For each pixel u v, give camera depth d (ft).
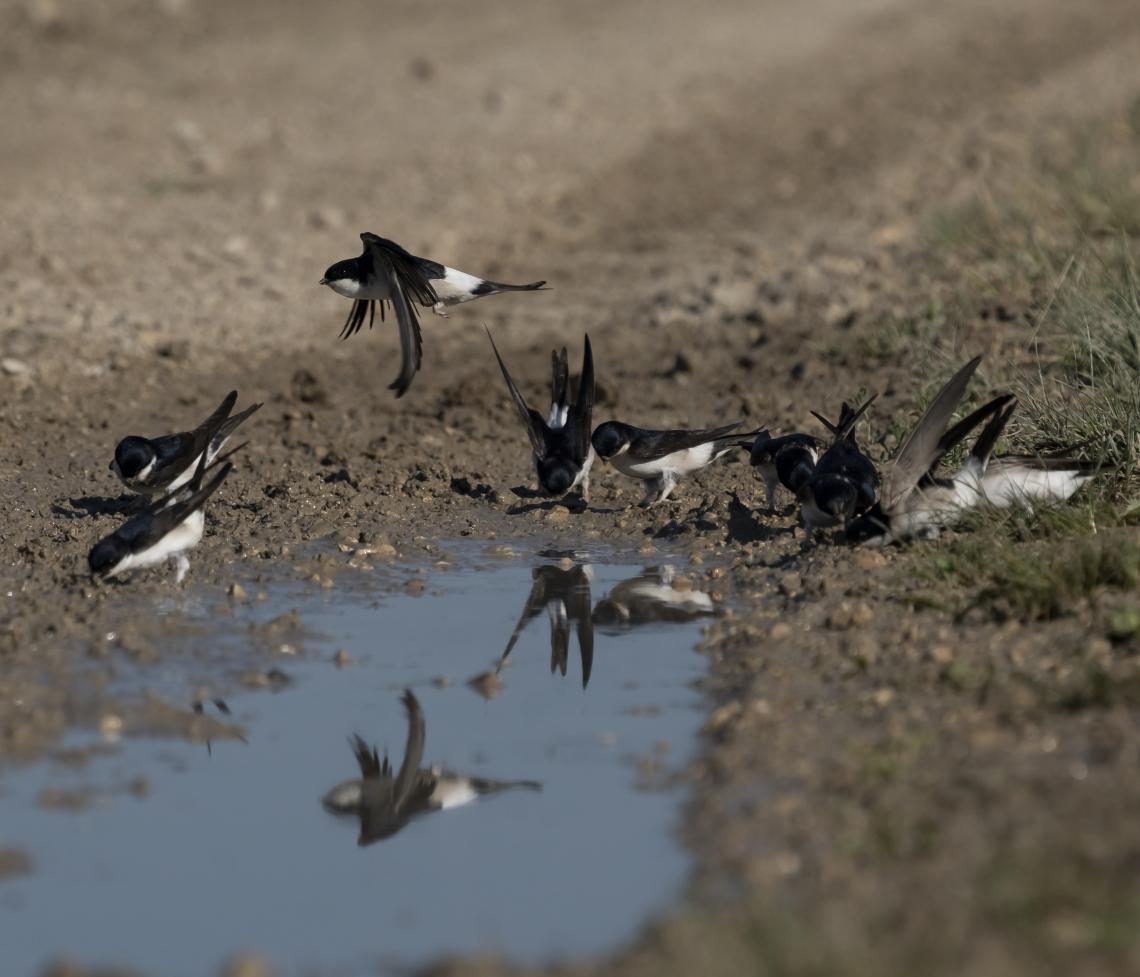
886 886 22.85
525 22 159.63
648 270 80.84
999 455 44.14
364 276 40.96
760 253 81.15
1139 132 96.12
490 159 106.63
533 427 47.88
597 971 21.56
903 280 71.82
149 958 22.71
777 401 57.93
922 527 39.58
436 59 138.92
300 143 108.06
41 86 120.26
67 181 93.97
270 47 140.67
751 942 21.35
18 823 27.04
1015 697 29.37
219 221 88.02
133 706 32.24
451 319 74.33
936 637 33.01
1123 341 51.93
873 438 52.75
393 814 27.48
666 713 31.58
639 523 46.65
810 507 41.39
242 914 23.97
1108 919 21.26
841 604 35.60
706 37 155.74
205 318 71.77
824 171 101.96
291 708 32.50
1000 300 65.41
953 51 147.54
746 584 39.99
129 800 28.02
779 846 24.61
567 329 71.67
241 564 42.14
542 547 44.55
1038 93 120.06
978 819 24.66
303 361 67.26
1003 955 20.61
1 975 22.26
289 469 52.03
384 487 49.96
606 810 27.09
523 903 23.99
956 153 100.48
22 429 56.08
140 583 39.99
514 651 35.94
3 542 42.98
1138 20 157.69
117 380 62.69
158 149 103.71
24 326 67.26
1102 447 44.21
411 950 22.80
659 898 23.80
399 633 37.24
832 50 150.61
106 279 75.82
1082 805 24.77
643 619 37.99
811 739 28.60
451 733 31.07
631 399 60.64
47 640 35.63
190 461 45.52
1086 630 32.60
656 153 110.63
